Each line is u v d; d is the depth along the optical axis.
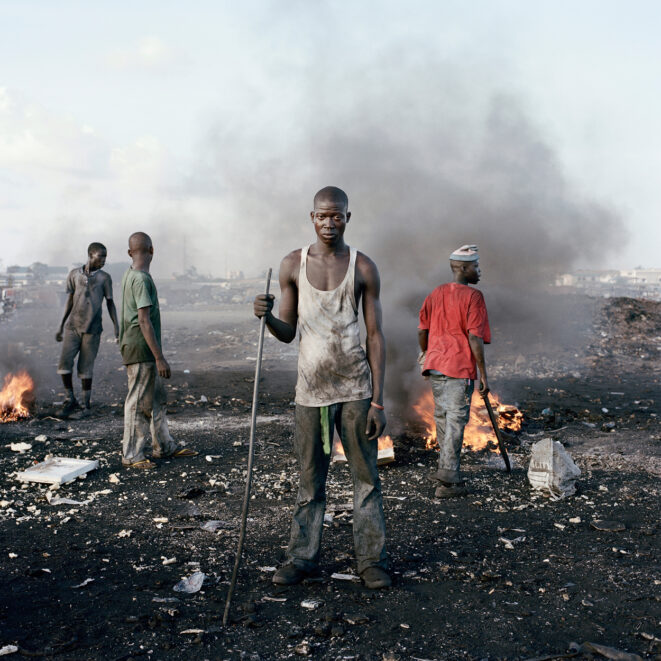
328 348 3.19
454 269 5.04
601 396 8.92
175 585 3.19
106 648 2.59
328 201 3.17
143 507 4.45
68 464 5.25
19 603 2.97
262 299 3.12
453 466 4.79
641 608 2.93
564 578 3.27
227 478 5.14
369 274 3.26
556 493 4.64
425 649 2.59
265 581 3.26
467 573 3.34
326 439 3.20
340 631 2.71
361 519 3.30
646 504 4.47
